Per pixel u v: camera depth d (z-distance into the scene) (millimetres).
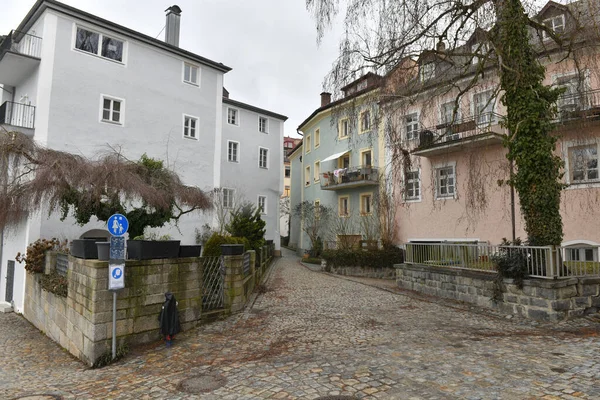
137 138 18531
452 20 9211
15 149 9477
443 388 4531
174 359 6750
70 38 16578
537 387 4434
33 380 6645
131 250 8109
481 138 10500
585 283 8648
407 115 10961
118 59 18328
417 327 8031
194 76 21469
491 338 6961
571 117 9750
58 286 9664
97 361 7062
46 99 15750
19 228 15586
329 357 6039
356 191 25859
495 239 15852
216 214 21438
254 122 30156
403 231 19672
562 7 9133
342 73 9820
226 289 10016
